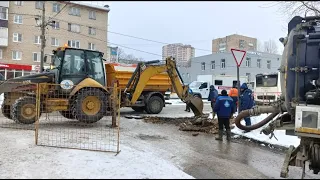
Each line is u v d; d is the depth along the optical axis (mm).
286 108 5723
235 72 46812
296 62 5395
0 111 13500
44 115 11477
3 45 39750
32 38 42781
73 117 11328
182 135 9930
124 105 13625
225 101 9094
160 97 16547
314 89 5238
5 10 39750
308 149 5352
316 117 4984
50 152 6840
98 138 8680
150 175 5285
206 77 31531
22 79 10648
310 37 5324
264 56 49344
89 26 47875
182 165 6316
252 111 6773
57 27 44719
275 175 5773
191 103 12062
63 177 5102
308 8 11453
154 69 13836
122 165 5852
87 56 11859
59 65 11242
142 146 7914
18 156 6488
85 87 10906
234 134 9984
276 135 9156
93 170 5496
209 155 7258
